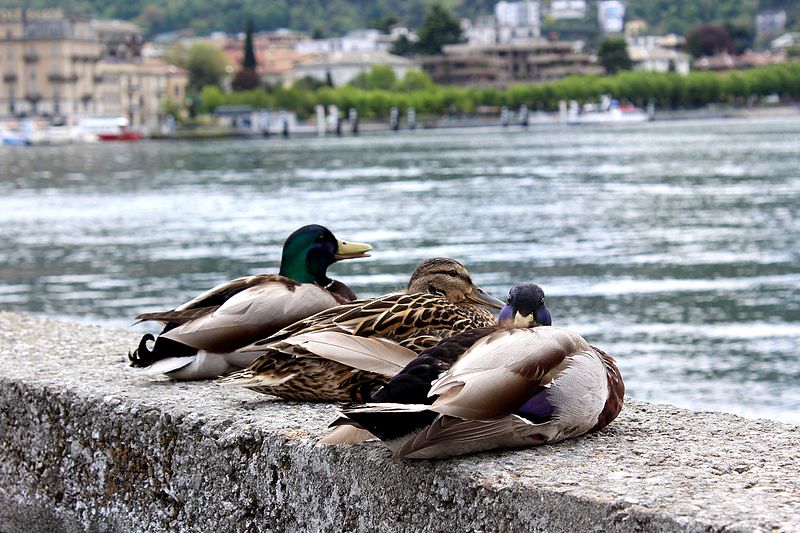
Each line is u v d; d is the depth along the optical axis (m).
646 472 3.86
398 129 194.50
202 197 51.84
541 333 3.98
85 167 86.12
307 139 156.88
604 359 4.39
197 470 4.58
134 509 4.82
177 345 5.09
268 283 5.20
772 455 4.12
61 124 183.88
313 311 5.12
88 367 5.64
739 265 26.00
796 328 17.77
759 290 22.11
